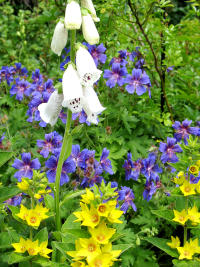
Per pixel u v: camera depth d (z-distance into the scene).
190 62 0.93
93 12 0.37
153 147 0.58
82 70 0.36
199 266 0.40
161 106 0.77
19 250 0.37
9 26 1.17
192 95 0.82
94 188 0.41
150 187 0.53
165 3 0.68
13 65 0.92
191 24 0.85
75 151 0.51
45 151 0.55
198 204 0.49
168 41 0.70
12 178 0.59
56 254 0.41
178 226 0.53
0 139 0.60
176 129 0.62
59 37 0.37
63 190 0.53
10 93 0.72
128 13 0.76
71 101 0.37
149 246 0.54
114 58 0.72
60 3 0.90
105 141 0.63
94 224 0.35
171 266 0.52
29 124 0.70
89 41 0.36
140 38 0.83
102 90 0.74
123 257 0.46
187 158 0.42
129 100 0.72
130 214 0.57
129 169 0.56
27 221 0.37
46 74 0.92
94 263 0.34
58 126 0.67
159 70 0.74
